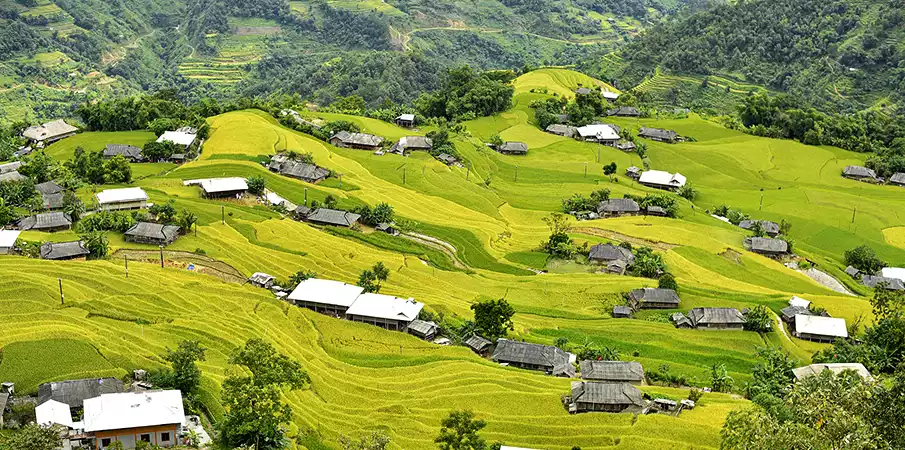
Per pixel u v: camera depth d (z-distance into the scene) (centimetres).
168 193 19900
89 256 15538
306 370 11950
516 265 18362
